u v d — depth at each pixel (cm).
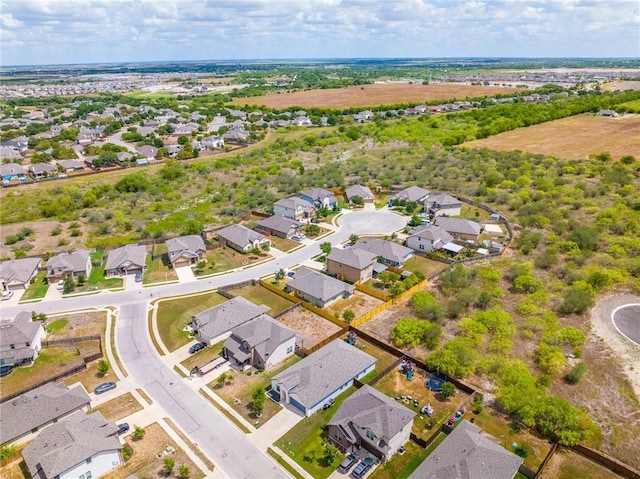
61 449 3934
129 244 8831
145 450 4356
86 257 8062
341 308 6850
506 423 4644
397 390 5128
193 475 4088
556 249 8306
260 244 8925
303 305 6912
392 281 7494
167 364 5644
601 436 4494
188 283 7656
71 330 6334
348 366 5244
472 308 6738
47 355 5819
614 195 10700
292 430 4603
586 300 6506
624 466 4016
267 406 4928
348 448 4334
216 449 4372
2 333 5634
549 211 9931
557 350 5566
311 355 5416
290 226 9362
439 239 8569
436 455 4000
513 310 6675
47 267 7656
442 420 4672
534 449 4325
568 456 4250
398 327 5988
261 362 5506
